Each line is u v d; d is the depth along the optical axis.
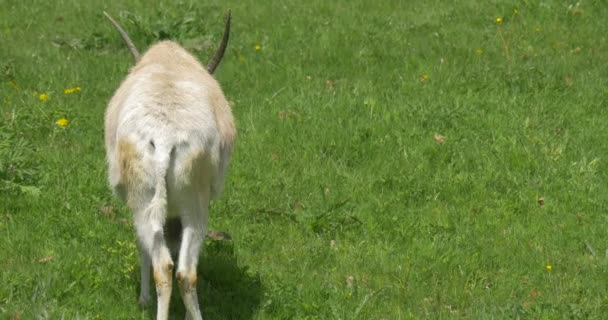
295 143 13.97
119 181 9.12
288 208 12.25
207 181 8.95
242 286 10.40
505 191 12.80
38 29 19.16
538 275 10.84
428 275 10.78
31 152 13.27
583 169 13.26
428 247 11.25
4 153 12.54
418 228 11.75
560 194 12.66
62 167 12.97
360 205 12.26
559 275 10.84
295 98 15.66
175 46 10.43
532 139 14.18
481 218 12.05
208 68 10.75
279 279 10.50
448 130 14.50
